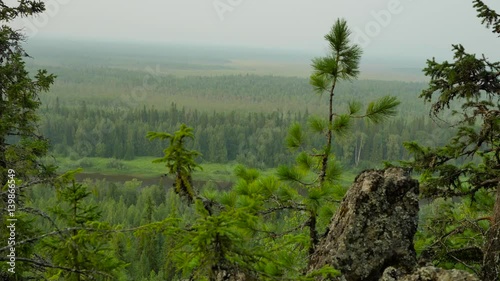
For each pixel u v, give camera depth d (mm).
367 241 6129
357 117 8266
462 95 8617
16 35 13391
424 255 6625
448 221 9516
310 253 7695
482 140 8719
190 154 4367
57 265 5094
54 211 5805
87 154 171125
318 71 8375
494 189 9648
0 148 11562
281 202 7824
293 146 8578
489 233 8234
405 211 6391
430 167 9281
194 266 4516
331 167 8242
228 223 4125
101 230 4777
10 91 12484
